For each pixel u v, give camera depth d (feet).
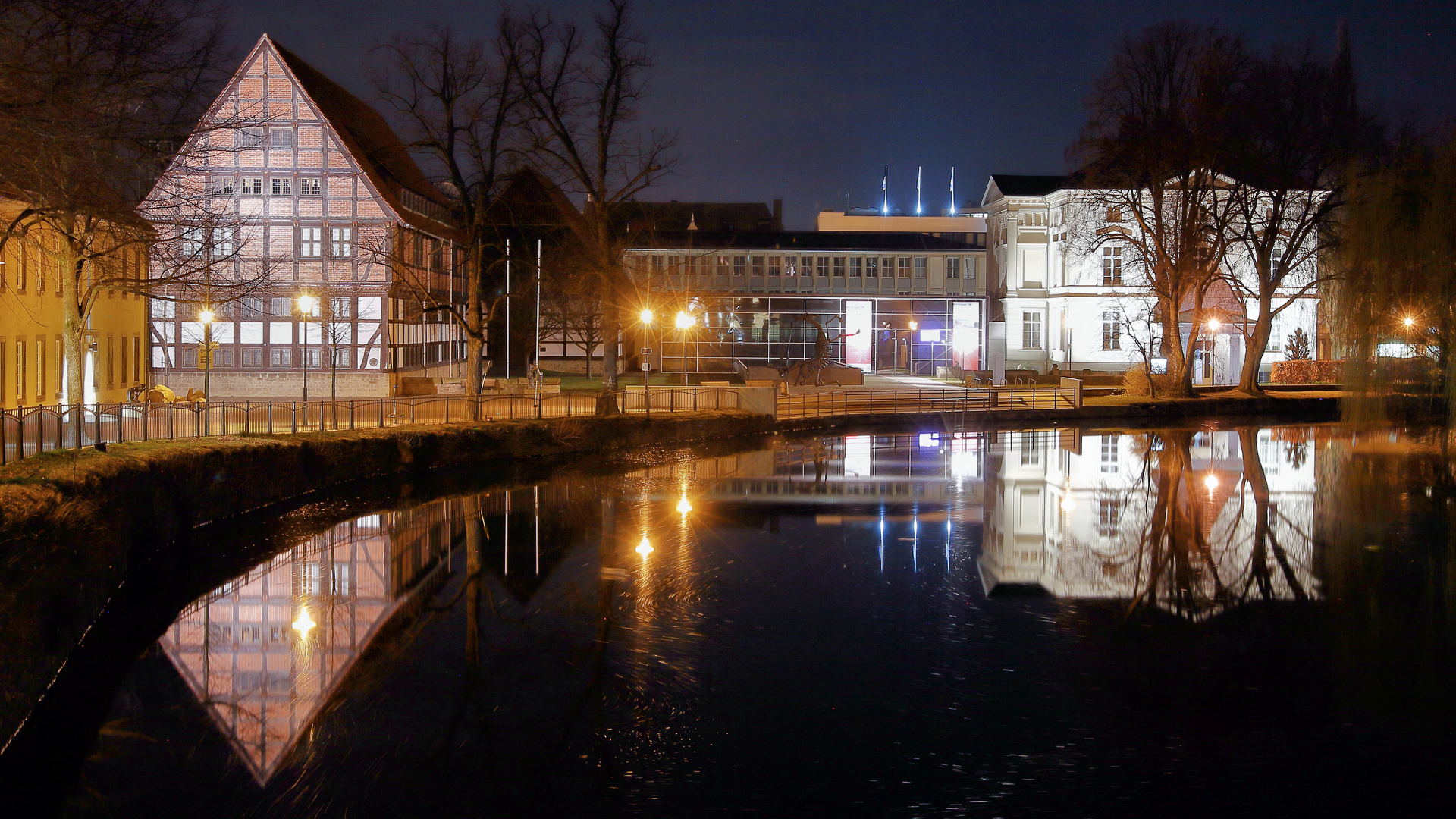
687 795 37.47
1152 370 202.39
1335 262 115.96
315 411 123.85
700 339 228.02
